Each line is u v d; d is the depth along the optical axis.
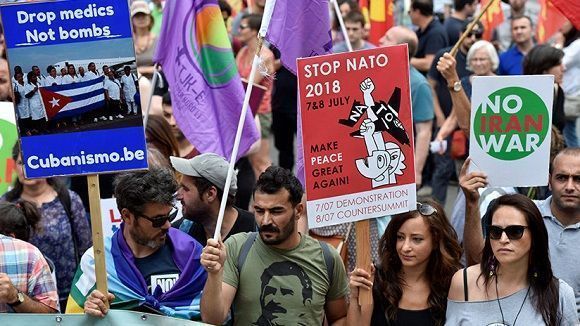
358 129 7.40
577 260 8.48
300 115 7.35
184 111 9.35
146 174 7.45
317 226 7.38
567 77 14.58
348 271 9.59
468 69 14.70
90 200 7.15
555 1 10.03
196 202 8.34
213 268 7.09
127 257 7.60
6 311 7.80
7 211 8.43
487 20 17.45
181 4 9.34
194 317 7.61
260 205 7.31
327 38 8.55
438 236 7.59
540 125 8.42
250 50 15.43
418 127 14.30
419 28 17.00
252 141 9.32
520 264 7.32
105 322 7.22
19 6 7.05
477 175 8.34
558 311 7.34
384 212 7.48
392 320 7.64
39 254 7.81
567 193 8.44
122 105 7.13
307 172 7.36
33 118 7.12
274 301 7.44
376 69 7.39
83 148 7.14
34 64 7.09
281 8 8.45
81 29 7.08
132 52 7.10
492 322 7.34
